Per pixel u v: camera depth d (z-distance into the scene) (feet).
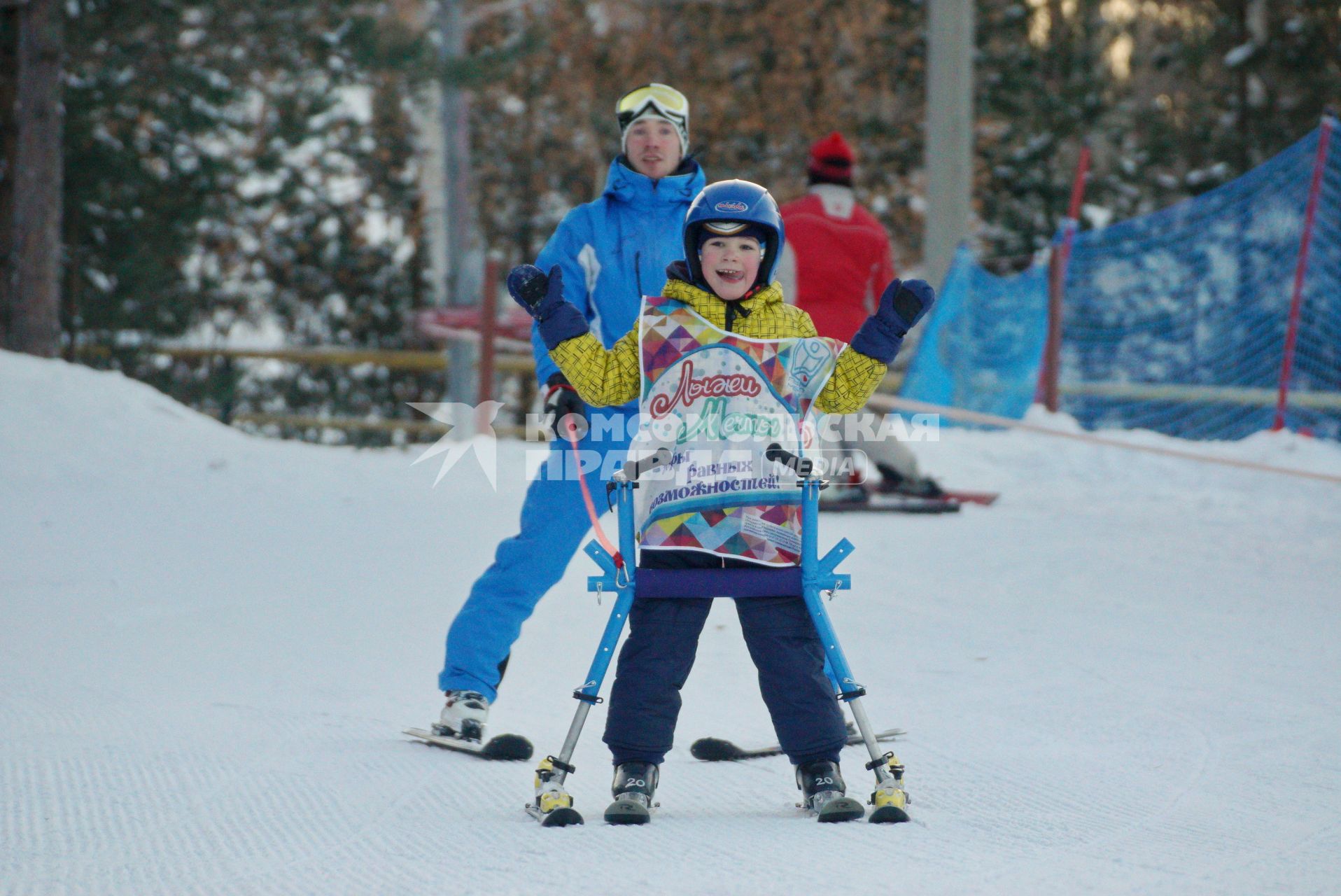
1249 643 61.05
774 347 37.88
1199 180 244.01
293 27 178.19
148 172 202.69
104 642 62.34
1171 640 61.77
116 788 39.55
